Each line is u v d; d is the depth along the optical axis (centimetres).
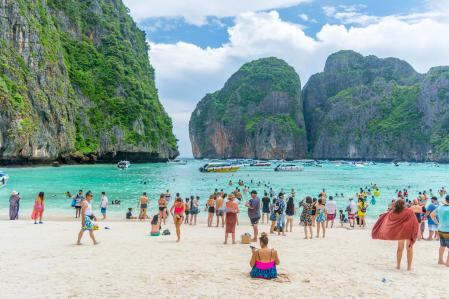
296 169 10544
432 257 1324
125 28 15938
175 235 1795
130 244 1499
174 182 6000
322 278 1013
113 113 12269
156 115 14512
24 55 8869
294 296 861
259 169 11325
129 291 879
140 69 15250
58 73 10338
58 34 11581
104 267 1106
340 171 10681
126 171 8469
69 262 1166
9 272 1040
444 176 8562
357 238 1761
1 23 8400
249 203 1592
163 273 1042
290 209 1989
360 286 945
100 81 12656
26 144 7888
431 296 874
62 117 9956
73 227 1986
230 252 1355
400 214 1116
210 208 2230
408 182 6806
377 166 14788
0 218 2433
